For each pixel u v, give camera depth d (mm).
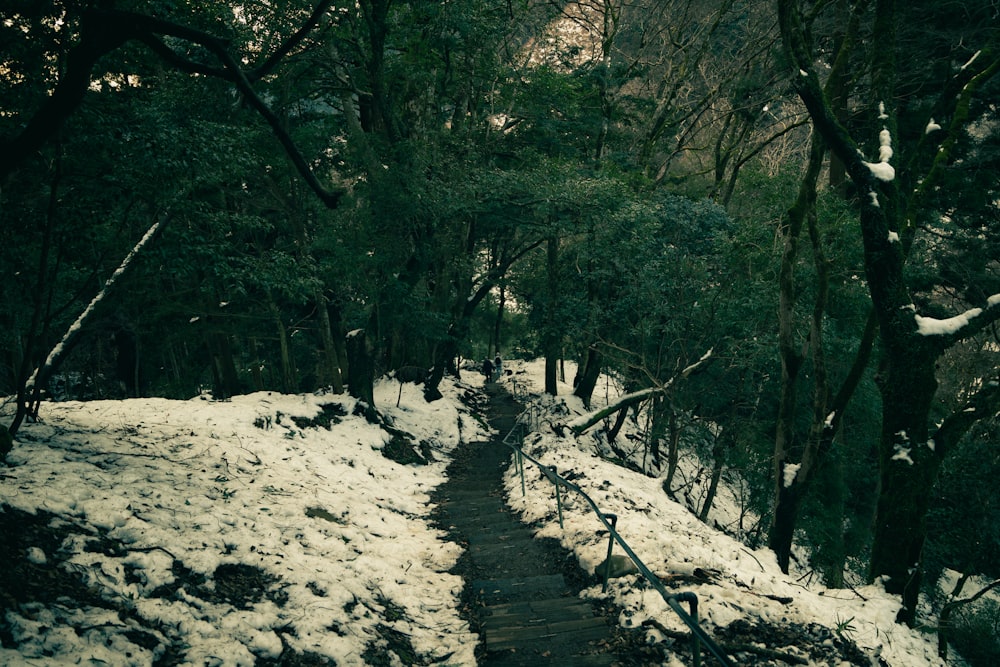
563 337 22828
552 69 22547
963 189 16281
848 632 6910
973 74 10789
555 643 6102
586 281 20062
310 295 17859
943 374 22281
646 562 7664
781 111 24938
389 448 16172
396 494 12500
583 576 7844
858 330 14766
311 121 18859
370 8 16547
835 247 13992
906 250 9867
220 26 12969
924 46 15445
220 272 10312
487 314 38344
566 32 29406
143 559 5844
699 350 15977
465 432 21391
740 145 23812
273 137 15281
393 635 6344
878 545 9391
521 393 31656
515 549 9164
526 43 25094
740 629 6336
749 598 6902
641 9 27672
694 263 15180
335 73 18656
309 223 19141
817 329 11516
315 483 10664
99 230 9539
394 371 25062
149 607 5285
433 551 9133
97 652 4512
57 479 6820
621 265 17125
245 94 4113
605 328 19328
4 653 4129
